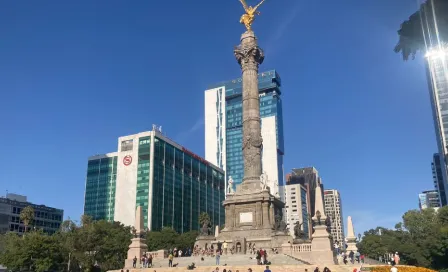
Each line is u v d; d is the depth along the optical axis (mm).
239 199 70125
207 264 51750
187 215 180625
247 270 43688
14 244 83312
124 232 105312
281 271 43219
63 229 103625
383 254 111500
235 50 81625
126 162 170625
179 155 185125
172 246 112938
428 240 91312
